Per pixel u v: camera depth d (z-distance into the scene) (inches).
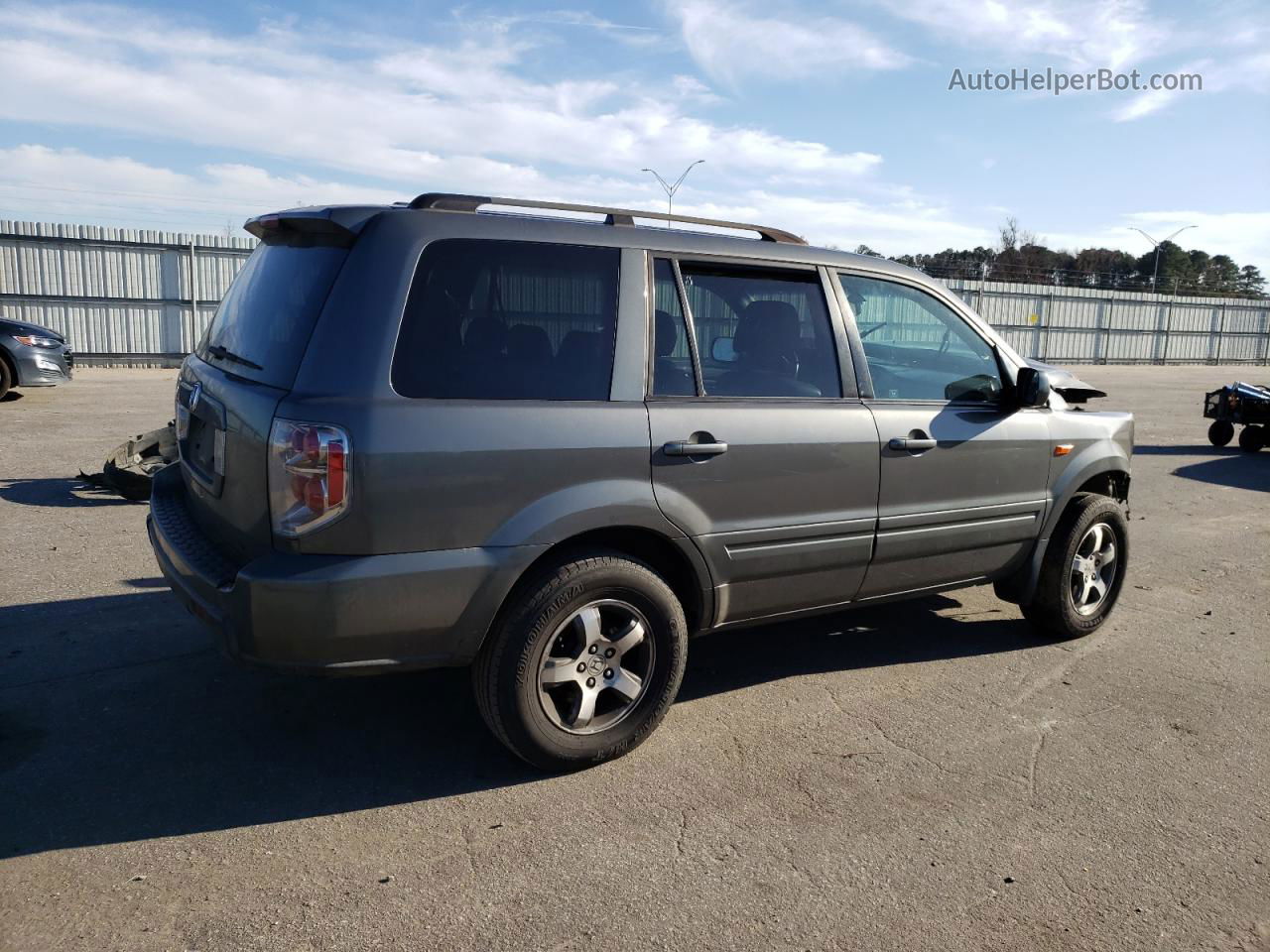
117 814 120.2
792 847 117.6
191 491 144.0
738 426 140.5
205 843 114.5
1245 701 168.2
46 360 544.7
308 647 114.2
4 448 381.7
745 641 194.2
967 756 144.0
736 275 147.1
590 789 130.6
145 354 916.6
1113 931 103.1
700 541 138.5
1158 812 128.7
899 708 161.3
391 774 132.9
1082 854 118.0
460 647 122.6
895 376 164.2
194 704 152.7
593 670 133.7
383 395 115.7
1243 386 534.9
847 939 100.3
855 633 200.8
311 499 111.9
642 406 133.5
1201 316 1819.6
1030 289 1588.3
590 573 128.6
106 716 147.6
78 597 201.0
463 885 107.7
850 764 140.3
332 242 124.3
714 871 112.0
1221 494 386.9
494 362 124.3
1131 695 169.8
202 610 121.7
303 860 111.7
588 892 106.9
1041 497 182.7
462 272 123.9
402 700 157.2
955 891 109.6
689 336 140.1
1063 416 188.2
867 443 154.3
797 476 146.5
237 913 101.2
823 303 156.0
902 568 164.9
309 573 112.3
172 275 916.0
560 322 130.1
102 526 261.1
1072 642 198.2
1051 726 155.7
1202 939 102.3
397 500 114.7
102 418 481.4
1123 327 1718.8
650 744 145.0
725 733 149.6
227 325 143.0
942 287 173.2
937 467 163.9
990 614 216.2
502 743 130.7
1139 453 516.4
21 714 147.0
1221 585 246.2
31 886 104.7
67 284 872.9
